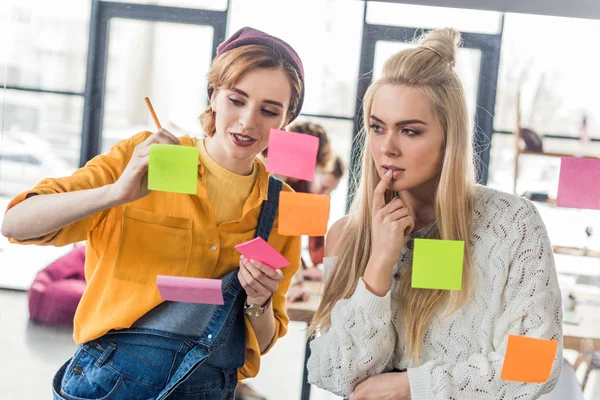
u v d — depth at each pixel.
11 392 2.58
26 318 3.06
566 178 1.34
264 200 1.31
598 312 2.88
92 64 3.35
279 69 1.26
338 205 2.96
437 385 1.16
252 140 1.26
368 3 2.74
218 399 1.27
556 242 3.20
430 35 1.27
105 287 1.22
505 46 3.18
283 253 1.36
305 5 2.94
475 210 1.25
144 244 1.22
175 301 1.22
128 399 1.19
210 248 1.24
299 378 2.58
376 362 1.21
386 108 1.20
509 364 1.16
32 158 3.55
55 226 1.09
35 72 3.50
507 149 3.23
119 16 3.27
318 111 2.98
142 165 1.07
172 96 3.29
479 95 2.92
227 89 1.25
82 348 1.23
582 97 3.20
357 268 1.30
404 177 1.22
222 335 1.23
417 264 1.19
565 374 2.28
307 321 2.57
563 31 3.19
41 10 3.46
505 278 1.21
